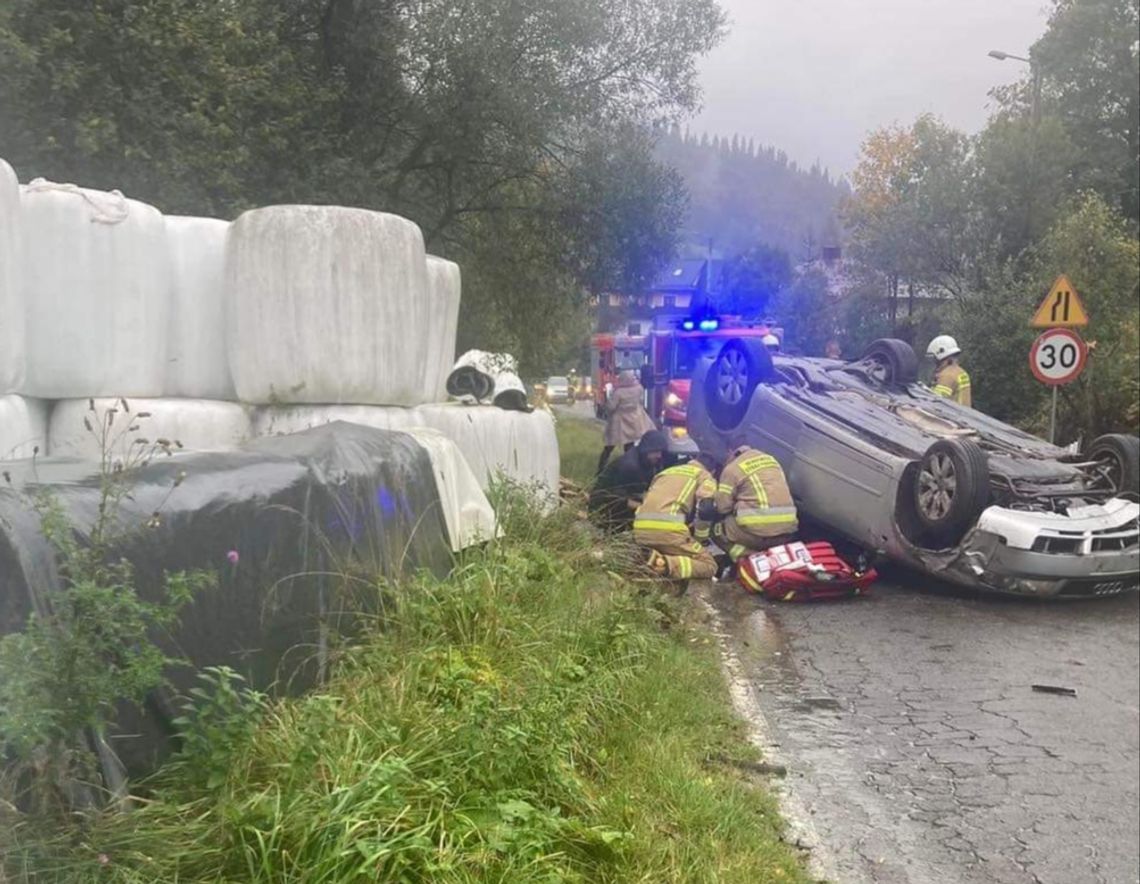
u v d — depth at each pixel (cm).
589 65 1335
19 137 891
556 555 618
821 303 2891
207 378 518
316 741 292
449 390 706
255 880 249
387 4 1248
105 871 237
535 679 417
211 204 995
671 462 921
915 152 2431
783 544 879
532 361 1509
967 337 1698
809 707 593
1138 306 1616
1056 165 2278
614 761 417
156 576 304
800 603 851
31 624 239
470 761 329
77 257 434
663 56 1359
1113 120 2944
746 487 895
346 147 1230
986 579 840
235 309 504
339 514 400
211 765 280
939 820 448
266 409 509
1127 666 691
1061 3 2962
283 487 372
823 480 944
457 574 491
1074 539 819
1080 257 1630
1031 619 813
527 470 716
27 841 228
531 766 354
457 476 540
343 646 382
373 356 521
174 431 458
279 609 354
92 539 272
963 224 2319
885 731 557
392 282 528
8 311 388
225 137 996
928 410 1010
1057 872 406
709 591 876
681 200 1446
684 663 579
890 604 855
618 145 1379
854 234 2750
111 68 968
